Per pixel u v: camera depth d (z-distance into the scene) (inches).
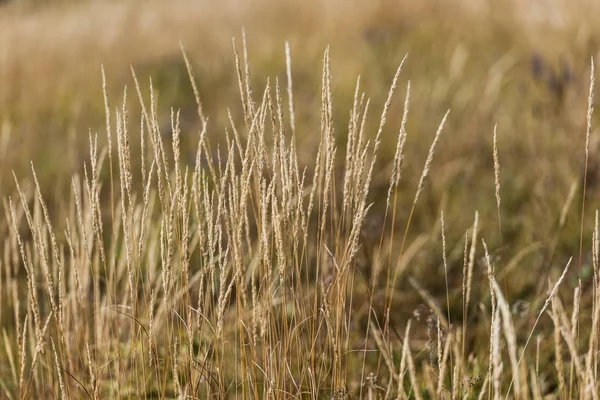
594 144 330.6
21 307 257.3
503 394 191.2
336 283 164.6
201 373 154.9
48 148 474.3
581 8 501.4
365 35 643.5
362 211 147.2
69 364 183.3
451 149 404.2
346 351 161.0
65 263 279.6
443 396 142.6
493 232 315.9
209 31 792.9
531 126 389.1
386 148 422.0
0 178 395.2
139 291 236.1
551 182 334.6
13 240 187.0
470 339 223.1
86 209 194.4
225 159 377.4
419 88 510.0
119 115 145.5
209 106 547.2
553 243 258.4
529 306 239.6
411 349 229.6
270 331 159.2
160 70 649.0
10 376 216.5
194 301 210.1
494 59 522.3
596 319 124.4
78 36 812.0
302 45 665.6
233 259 156.0
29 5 1107.9
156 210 308.3
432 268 292.4
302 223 151.3
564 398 126.5
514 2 604.7
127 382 193.9
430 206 348.2
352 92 526.6
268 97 145.3
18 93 612.1
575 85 378.3
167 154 425.7
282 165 147.3
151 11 928.9
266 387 156.9
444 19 647.1
